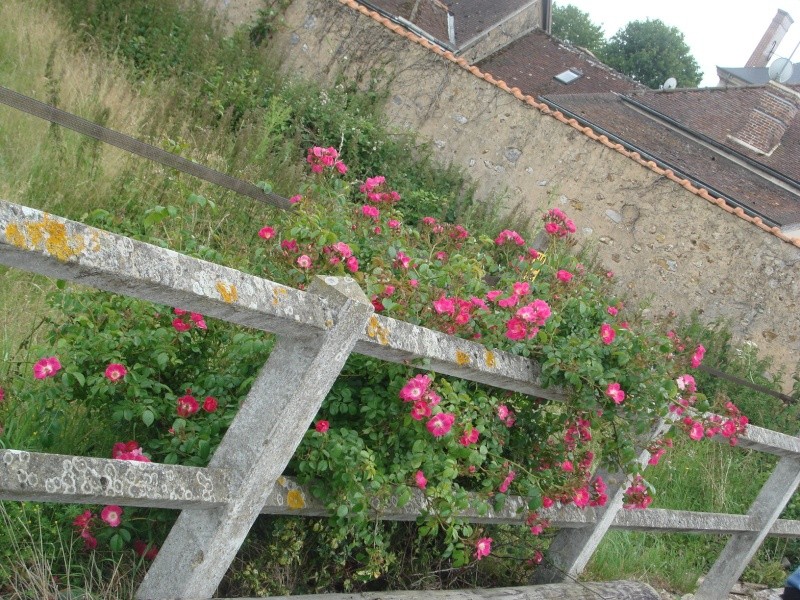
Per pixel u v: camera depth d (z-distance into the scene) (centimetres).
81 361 333
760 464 813
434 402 337
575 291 442
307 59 1299
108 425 349
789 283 1195
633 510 484
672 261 1243
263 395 275
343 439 326
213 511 272
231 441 277
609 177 1257
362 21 1285
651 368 412
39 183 573
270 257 376
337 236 388
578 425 411
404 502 332
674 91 1895
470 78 1281
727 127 1814
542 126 1270
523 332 374
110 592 292
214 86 959
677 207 1238
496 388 416
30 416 340
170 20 1052
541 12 2352
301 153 913
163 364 334
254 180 766
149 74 902
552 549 460
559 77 2119
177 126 778
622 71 5344
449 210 1170
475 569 430
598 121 1727
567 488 405
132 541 322
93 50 886
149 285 223
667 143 1744
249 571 330
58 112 374
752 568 679
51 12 895
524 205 1279
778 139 1838
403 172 1159
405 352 309
